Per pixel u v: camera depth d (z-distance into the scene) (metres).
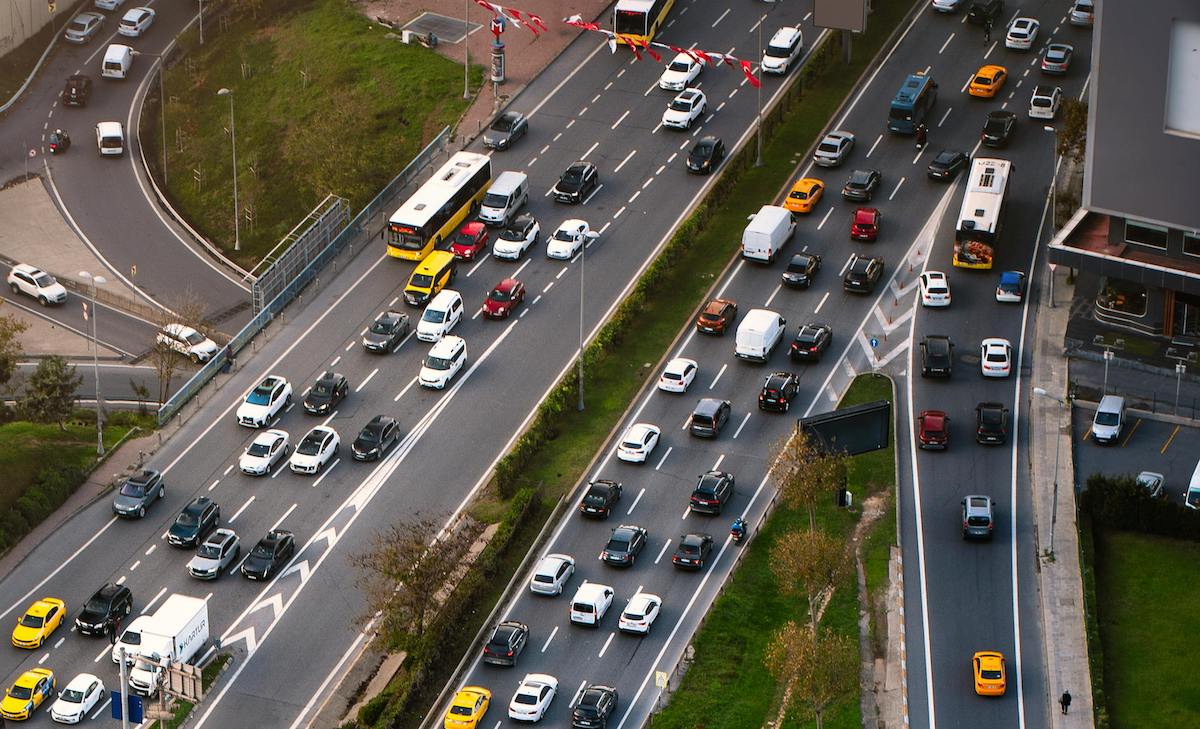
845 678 198.62
